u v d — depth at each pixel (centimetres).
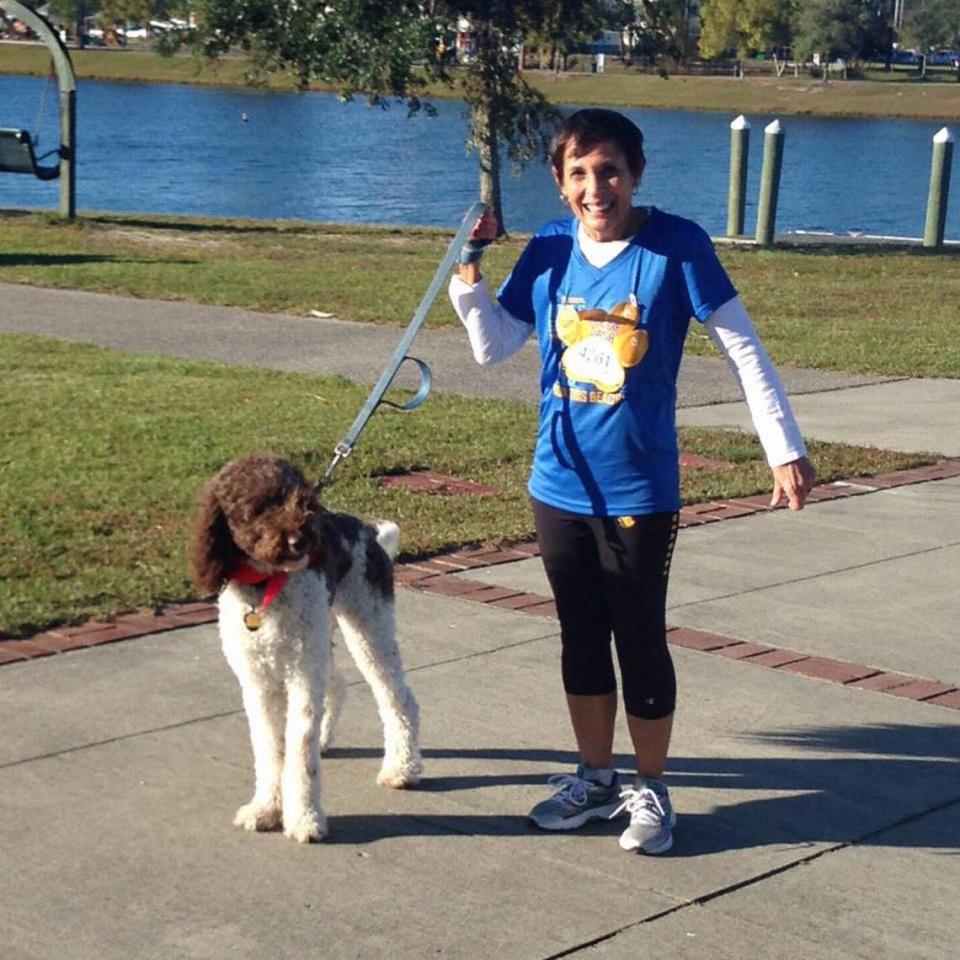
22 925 437
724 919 450
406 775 534
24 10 2373
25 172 2414
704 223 3159
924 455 1064
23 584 728
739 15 8969
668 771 554
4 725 577
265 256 2127
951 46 9881
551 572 504
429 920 445
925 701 626
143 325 1524
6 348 1349
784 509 923
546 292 493
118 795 523
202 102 6994
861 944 438
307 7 2355
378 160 4594
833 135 6216
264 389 1201
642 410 480
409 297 1742
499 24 2469
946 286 2016
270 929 439
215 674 634
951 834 508
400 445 1029
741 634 702
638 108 7400
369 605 522
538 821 506
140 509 855
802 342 1521
